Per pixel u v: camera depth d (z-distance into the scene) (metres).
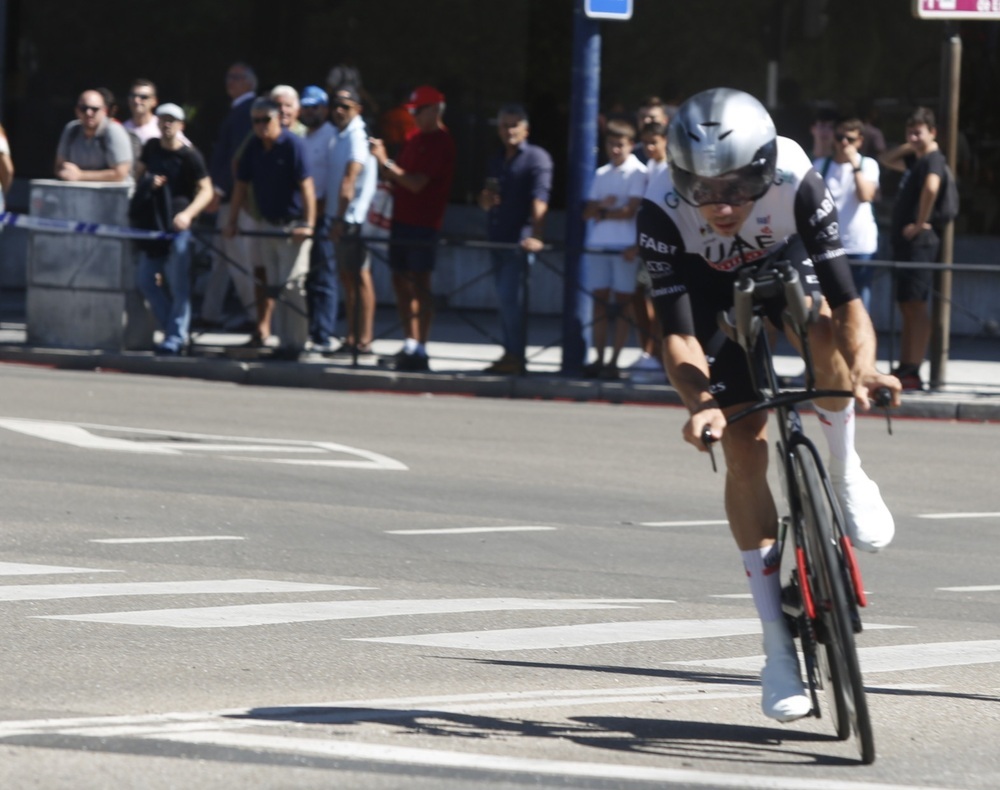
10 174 53.03
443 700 18.39
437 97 49.91
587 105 50.06
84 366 51.91
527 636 22.02
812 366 16.73
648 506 33.09
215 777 15.12
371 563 26.78
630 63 67.62
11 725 16.59
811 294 18.23
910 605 25.25
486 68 70.38
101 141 53.62
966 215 66.44
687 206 17.67
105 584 24.19
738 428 17.75
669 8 67.56
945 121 49.53
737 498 17.80
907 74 66.25
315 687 18.81
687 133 16.50
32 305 53.34
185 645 20.64
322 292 52.00
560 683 19.50
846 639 15.71
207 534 28.53
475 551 28.16
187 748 15.98
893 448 41.66
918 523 32.47
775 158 16.72
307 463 36.28
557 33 69.50
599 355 50.06
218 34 71.88
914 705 18.81
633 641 21.94
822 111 49.03
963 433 44.94
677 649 21.56
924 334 49.00
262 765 15.53
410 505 32.16
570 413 46.12
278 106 50.91
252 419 42.59
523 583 25.73
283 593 24.14
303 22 71.56
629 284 49.59
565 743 16.75
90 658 19.77
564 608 23.94
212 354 52.16
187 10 71.94
